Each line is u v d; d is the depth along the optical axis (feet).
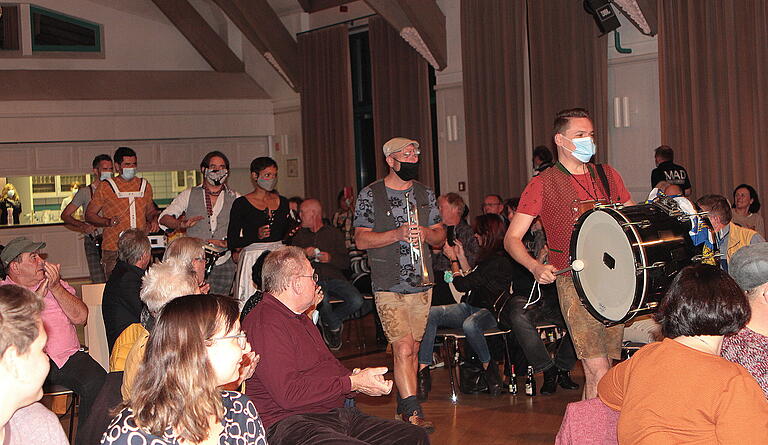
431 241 14.69
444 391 18.08
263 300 10.09
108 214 22.91
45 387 13.15
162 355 6.34
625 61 27.66
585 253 10.74
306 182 41.24
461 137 33.83
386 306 14.55
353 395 10.59
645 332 14.10
